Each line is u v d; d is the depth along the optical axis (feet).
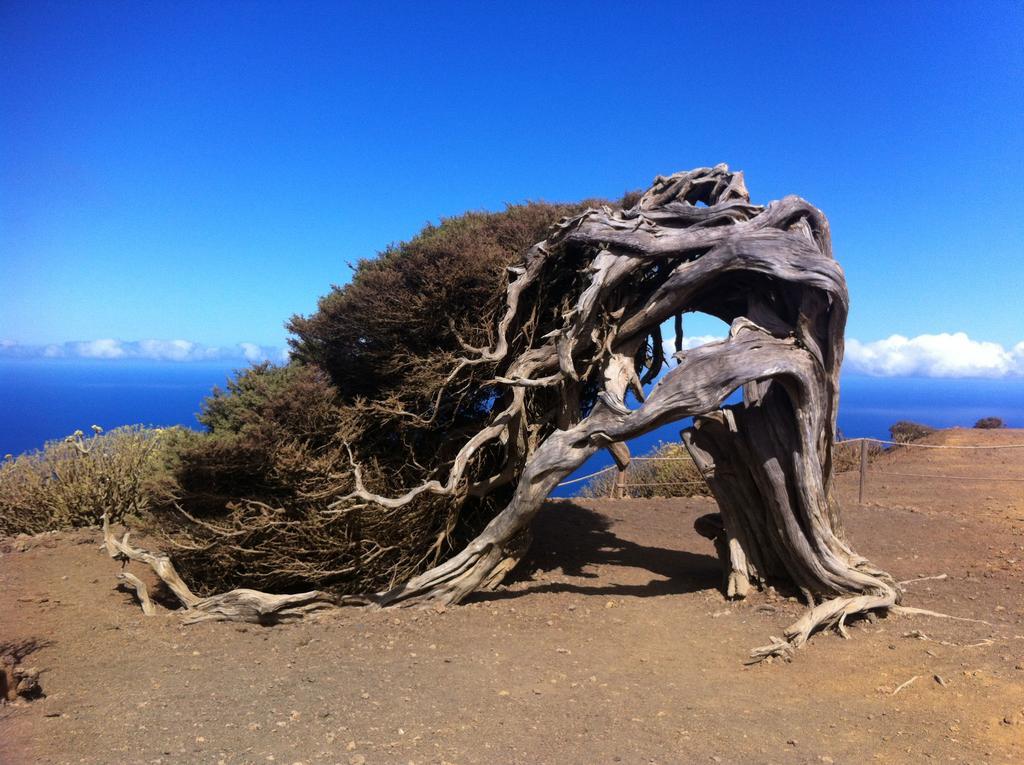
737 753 14.71
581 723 16.37
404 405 29.48
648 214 28.78
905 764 13.98
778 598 26.68
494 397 32.32
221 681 19.20
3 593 27.66
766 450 26.09
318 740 15.30
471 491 30.37
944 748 14.56
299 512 27.68
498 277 29.66
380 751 14.80
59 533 37.24
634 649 22.22
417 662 21.02
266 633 24.41
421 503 28.63
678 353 25.52
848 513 43.09
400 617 26.00
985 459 64.23
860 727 15.80
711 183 30.76
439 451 30.94
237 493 27.55
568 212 32.68
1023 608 24.89
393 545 28.35
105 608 26.66
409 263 29.43
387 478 29.35
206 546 26.43
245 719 16.42
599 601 28.02
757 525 27.58
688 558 36.37
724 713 16.88
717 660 20.98
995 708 16.25
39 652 21.38
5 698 16.99
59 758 13.97
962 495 48.78
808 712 16.81
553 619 25.64
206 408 29.25
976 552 34.01
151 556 26.50
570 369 27.81
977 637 21.50
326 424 28.27
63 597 27.63
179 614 26.35
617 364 29.12
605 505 49.83
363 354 29.73
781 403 26.22
